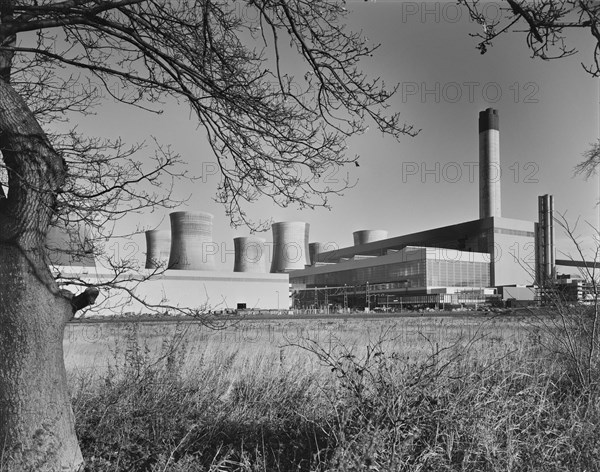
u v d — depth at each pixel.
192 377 6.73
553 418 4.69
